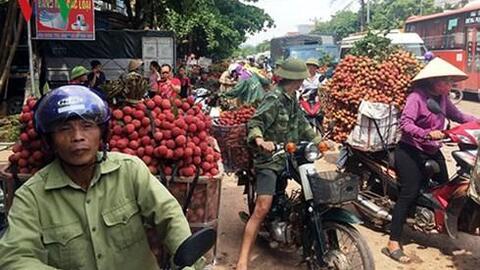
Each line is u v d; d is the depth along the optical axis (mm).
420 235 5016
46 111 1822
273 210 4129
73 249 1863
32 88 9562
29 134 3176
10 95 13922
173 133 3309
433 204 4305
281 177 4035
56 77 15352
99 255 1891
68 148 1820
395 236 4441
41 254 1843
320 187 3584
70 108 1804
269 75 14062
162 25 21453
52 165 1908
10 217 1831
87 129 1840
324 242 3656
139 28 18500
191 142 3371
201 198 3414
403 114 4371
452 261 4422
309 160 3785
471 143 4098
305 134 4094
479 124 4227
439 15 21969
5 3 12695
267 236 4270
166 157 3289
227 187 6645
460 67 20016
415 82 4441
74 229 1863
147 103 3379
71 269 1873
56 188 1864
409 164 4375
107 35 15508
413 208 4477
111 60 15625
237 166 4617
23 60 13938
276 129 3949
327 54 20906
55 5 10609
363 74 5227
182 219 1963
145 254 2016
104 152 1938
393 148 4875
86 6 10742
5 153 7535
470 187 3781
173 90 3629
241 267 3861
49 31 10688
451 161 8250
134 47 15688
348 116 5348
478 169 3684
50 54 15250
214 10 26484
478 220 4082
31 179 1898
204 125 3482
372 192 5078
